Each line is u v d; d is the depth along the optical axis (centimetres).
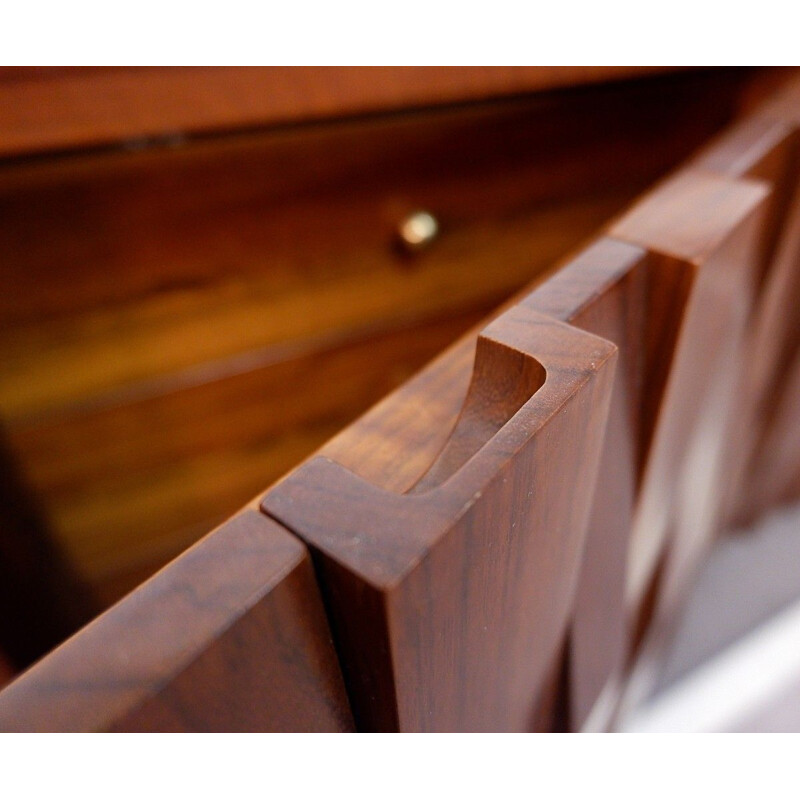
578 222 58
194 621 11
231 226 46
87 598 62
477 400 16
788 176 32
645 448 25
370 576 11
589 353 15
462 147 49
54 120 32
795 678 70
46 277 43
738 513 78
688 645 73
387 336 58
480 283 58
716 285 23
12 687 10
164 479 58
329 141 45
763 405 56
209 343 51
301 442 61
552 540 17
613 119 53
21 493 52
